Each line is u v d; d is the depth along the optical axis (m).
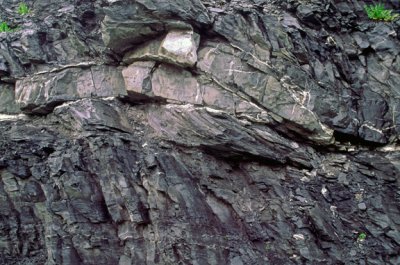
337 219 9.70
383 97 10.99
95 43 11.02
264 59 10.41
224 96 10.09
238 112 10.02
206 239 9.19
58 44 11.39
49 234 9.45
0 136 10.57
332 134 10.24
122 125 10.38
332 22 11.61
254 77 10.20
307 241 9.32
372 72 11.34
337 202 9.92
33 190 9.99
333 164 10.31
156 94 10.22
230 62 10.28
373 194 9.97
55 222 9.53
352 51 11.46
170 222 9.25
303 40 11.05
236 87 10.16
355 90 11.08
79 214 9.51
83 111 10.35
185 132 9.99
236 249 9.20
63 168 9.84
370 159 10.40
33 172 10.09
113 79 10.76
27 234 9.70
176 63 10.02
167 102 10.22
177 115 10.05
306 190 9.92
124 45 10.44
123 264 9.18
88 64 10.87
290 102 10.11
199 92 10.12
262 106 10.11
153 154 9.91
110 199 9.53
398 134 10.64
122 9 10.04
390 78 11.18
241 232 9.43
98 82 10.77
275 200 9.74
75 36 11.20
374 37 11.59
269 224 9.53
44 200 9.94
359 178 10.19
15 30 12.05
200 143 9.88
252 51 10.42
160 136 10.21
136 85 10.29
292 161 10.05
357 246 9.41
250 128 9.91
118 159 9.84
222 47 10.36
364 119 10.77
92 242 9.31
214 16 10.49
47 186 9.91
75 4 12.09
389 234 9.48
